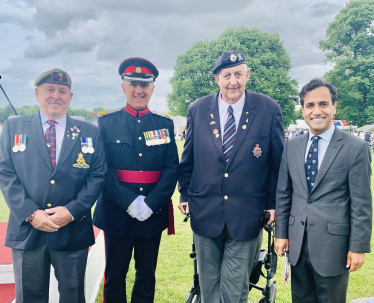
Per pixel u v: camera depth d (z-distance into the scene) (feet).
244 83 7.10
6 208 18.43
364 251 5.89
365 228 5.90
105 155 7.73
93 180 7.04
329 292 6.23
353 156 6.01
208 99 7.82
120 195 7.42
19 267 6.44
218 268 7.61
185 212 8.04
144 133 7.97
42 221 6.25
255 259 7.82
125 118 8.06
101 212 7.95
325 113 6.21
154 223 7.91
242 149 7.07
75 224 6.81
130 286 10.00
